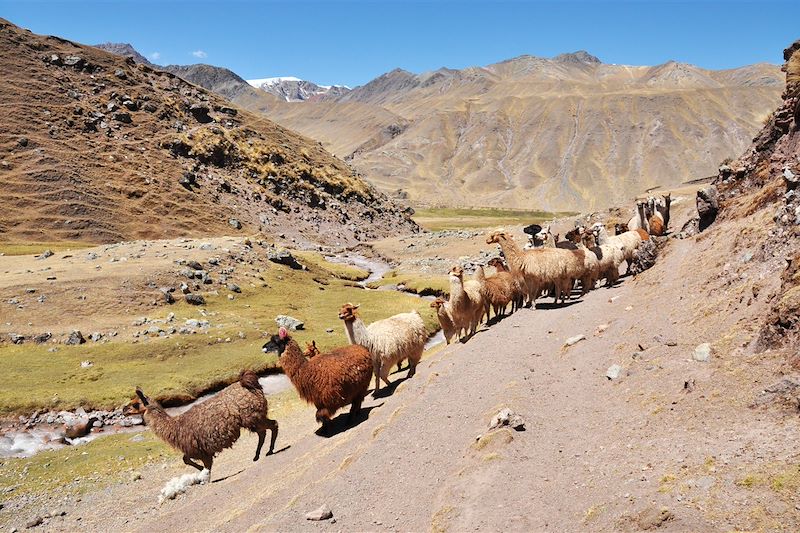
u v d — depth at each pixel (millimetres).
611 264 21562
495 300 19766
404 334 15469
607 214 63094
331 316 39625
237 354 30203
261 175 125062
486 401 12023
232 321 35250
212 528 10266
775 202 16344
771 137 22734
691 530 6039
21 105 104438
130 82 130625
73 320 32906
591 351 13492
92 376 26453
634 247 24062
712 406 8430
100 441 21328
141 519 13547
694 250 18281
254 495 11695
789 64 23078
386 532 8383
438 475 9578
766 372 8375
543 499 7824
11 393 23922
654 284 17344
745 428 7523
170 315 34594
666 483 7062
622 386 10805
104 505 15836
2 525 15242
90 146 104875
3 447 20734
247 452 16969
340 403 13648
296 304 42438
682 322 12547
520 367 13750
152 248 48250
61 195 88312
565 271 19469
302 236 109375
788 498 5922
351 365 13750
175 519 11938
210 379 27281
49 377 26016
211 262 45375
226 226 100875
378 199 151125
